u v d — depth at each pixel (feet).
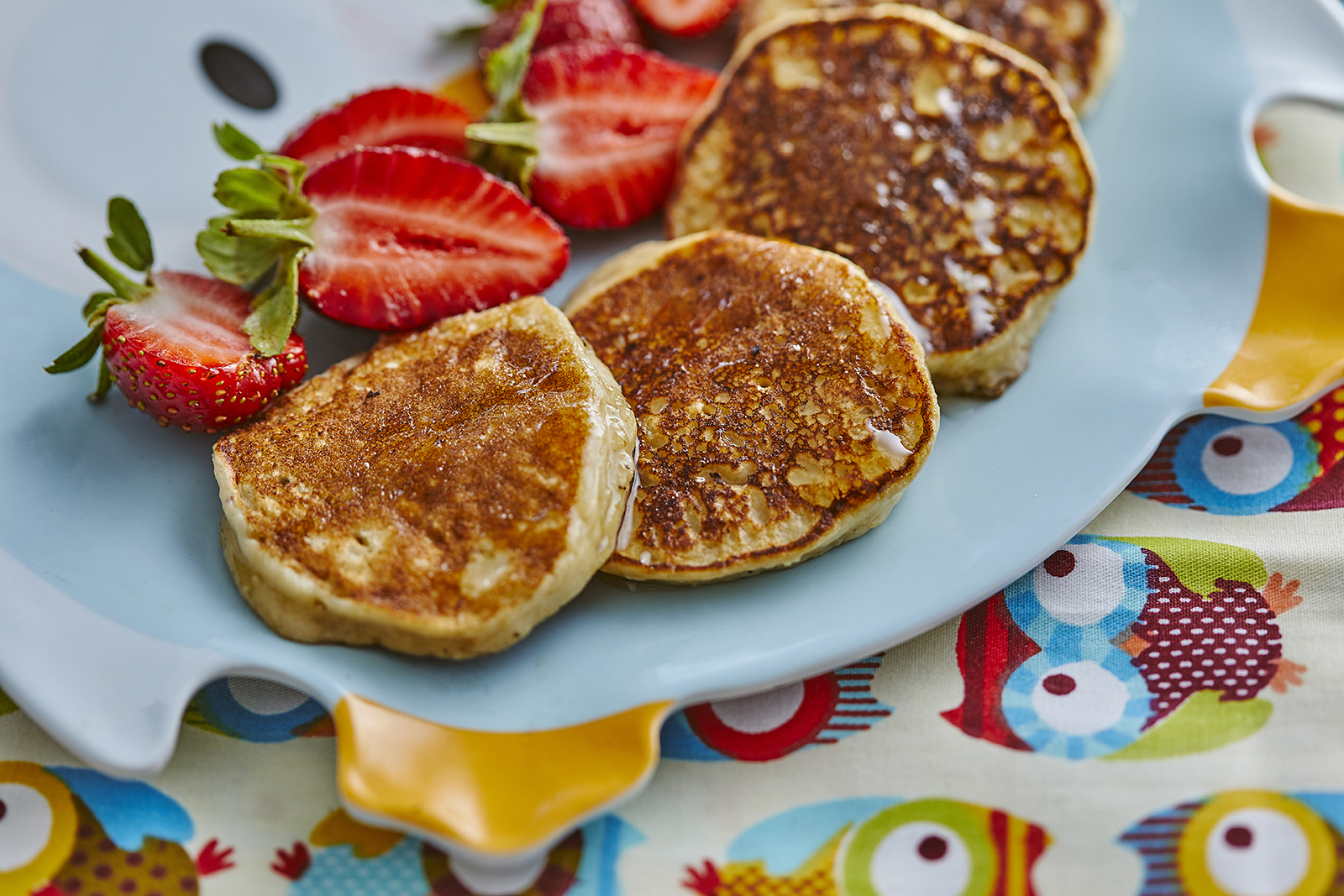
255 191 1.32
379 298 1.34
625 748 1.18
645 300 1.31
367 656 1.22
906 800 1.20
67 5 1.42
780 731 1.23
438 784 1.17
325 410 1.27
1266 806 1.19
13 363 1.33
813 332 1.28
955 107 1.38
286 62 1.49
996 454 1.30
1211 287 1.36
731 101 1.41
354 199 1.33
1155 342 1.34
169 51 1.45
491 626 1.20
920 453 1.25
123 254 1.30
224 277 1.31
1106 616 1.26
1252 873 1.17
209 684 1.25
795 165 1.38
